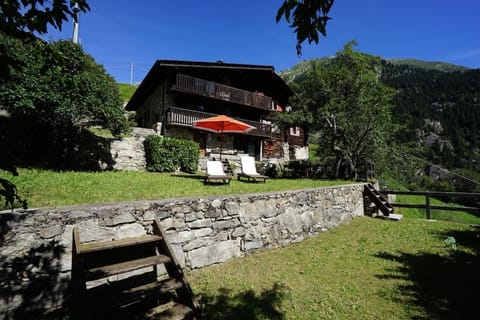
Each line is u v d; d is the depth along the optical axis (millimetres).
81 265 2309
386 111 12055
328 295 3271
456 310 2961
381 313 2900
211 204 4051
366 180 11867
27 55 5715
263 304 2996
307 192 6102
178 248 3580
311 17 1663
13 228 2377
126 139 10320
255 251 4664
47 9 1633
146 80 14742
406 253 4887
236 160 16469
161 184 6305
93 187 5051
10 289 2316
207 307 2881
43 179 5246
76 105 7059
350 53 12164
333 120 12469
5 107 6258
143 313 2668
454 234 6316
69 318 2453
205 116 15133
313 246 5273
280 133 19375
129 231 3135
